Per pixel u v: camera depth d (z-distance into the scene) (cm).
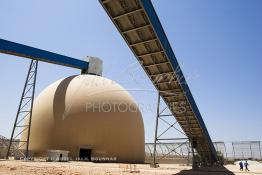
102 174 2039
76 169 2397
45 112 4662
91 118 4512
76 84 4950
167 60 2808
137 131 4991
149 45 2695
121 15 2352
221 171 3077
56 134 4384
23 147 4800
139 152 4919
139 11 2294
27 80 4459
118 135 4603
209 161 5312
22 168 2356
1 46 4028
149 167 3300
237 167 4538
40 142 4450
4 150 5312
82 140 4356
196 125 3900
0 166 2520
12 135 4356
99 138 4447
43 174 1914
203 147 4750
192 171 2902
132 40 2670
